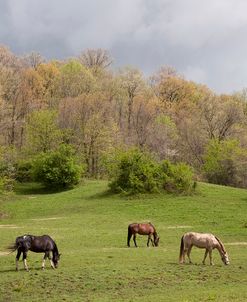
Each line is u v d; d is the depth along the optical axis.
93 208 62.41
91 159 100.06
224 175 95.06
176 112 124.75
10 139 106.75
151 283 23.50
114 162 75.38
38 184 88.94
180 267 27.14
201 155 108.25
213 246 28.38
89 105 101.81
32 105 111.56
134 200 65.38
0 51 127.38
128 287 22.77
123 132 108.75
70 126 100.19
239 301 19.16
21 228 48.31
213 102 114.81
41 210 64.62
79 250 34.59
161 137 107.62
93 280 23.77
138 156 71.56
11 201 72.19
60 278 24.08
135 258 30.55
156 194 67.25
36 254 32.53
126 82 121.62
